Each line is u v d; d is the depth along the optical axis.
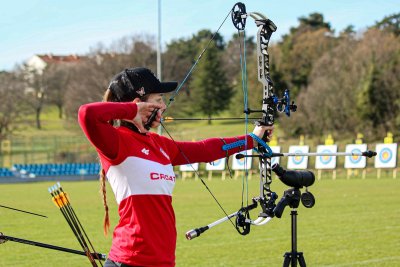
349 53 62.75
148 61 69.56
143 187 4.96
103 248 13.20
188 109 79.50
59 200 5.65
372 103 56.88
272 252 12.29
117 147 4.86
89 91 68.69
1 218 18.94
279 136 62.41
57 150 69.00
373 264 10.93
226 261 11.46
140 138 5.05
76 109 69.69
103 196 5.36
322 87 60.47
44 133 88.56
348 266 10.81
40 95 97.38
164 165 5.12
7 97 80.06
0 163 65.62
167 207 5.08
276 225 16.02
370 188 28.72
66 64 100.50
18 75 96.56
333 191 27.09
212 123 79.12
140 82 5.11
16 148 75.25
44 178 47.53
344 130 59.22
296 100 63.81
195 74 81.06
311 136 60.97
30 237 14.86
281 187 30.34
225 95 80.94
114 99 5.22
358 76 58.81
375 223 16.11
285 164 45.28
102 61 68.38
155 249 4.95
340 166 46.91
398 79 56.41
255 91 63.50
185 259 11.69
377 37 60.72
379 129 56.94
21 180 46.53
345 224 16.02
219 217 18.30
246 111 5.89
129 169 4.93
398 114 56.00
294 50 74.00
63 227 16.67
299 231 14.94
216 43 104.94
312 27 90.69
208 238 14.12
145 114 4.93
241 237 14.20
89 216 19.47
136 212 4.95
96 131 4.66
